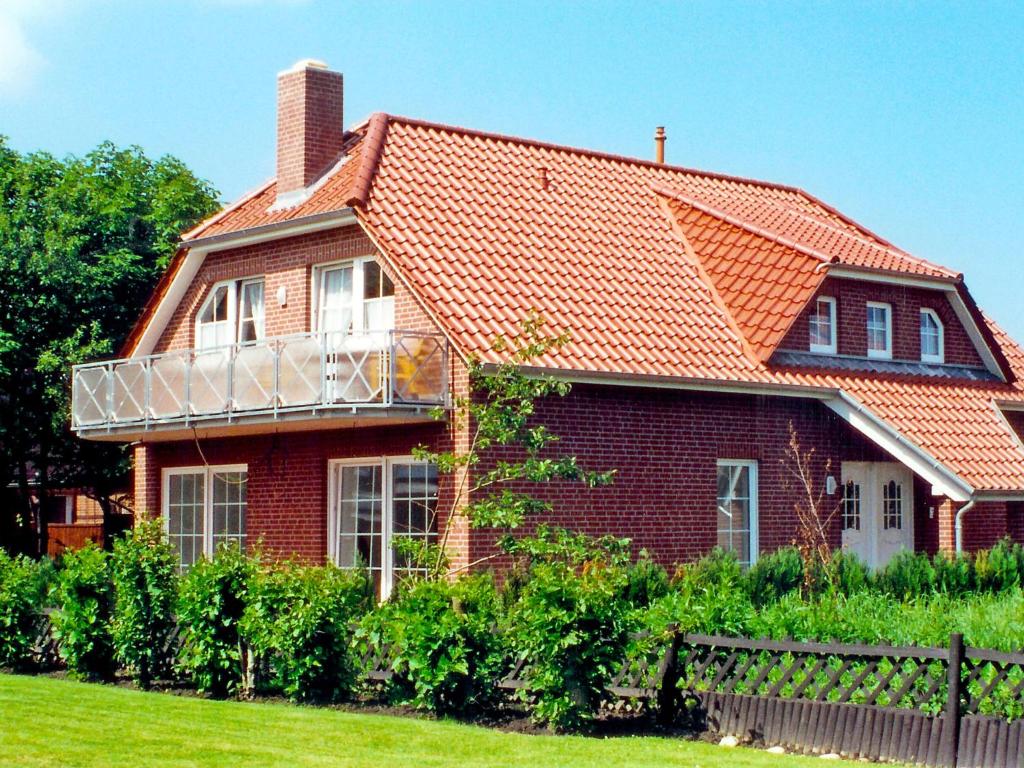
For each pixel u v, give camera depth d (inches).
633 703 585.6
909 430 963.3
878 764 501.7
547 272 931.3
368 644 634.8
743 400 948.0
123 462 1301.7
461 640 587.2
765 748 535.2
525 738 543.5
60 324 1259.8
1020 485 955.3
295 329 940.6
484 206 964.0
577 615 559.2
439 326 832.3
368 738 536.7
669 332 935.0
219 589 655.8
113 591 721.0
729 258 1023.6
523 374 821.2
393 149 971.9
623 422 888.3
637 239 1025.5
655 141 1254.9
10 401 1259.8
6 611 764.6
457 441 826.8
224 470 1008.2
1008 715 490.6
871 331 1047.6
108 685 706.2
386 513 880.3
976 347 1110.4
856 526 1000.9
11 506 1359.5
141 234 1338.6
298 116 991.6
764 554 935.0
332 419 836.0
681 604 586.2
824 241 1073.5
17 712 581.0
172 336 1051.3
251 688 653.3
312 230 924.6
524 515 823.7
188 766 479.2
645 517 893.2
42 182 1358.3
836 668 531.5
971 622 562.3
